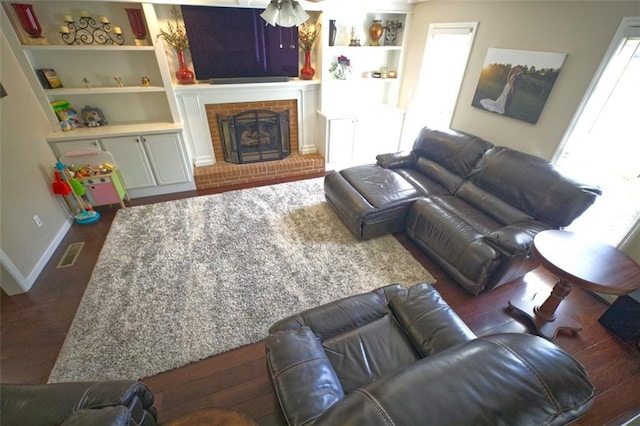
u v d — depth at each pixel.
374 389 0.64
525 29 2.58
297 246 2.79
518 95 2.73
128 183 3.46
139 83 3.41
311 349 1.21
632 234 2.07
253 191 3.76
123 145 3.25
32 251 2.46
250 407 1.57
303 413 0.96
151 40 3.04
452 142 3.04
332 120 3.98
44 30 2.90
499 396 0.59
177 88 3.37
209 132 3.85
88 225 3.11
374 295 1.67
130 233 2.93
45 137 2.95
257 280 2.39
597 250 1.78
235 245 2.78
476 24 3.02
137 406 1.13
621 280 1.56
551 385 0.61
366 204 2.73
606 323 1.99
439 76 3.74
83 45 2.87
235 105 3.81
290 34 3.56
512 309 2.15
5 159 2.37
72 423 0.87
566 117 2.40
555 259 1.71
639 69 2.03
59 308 2.15
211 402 1.59
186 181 3.71
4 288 2.21
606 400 1.60
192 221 3.13
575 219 2.09
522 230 2.07
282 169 4.12
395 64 4.32
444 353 0.71
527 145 2.76
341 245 2.82
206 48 3.31
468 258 2.12
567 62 2.32
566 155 2.51
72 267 2.54
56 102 3.17
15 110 2.59
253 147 4.23
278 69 3.73
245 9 3.23
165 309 2.12
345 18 3.89
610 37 2.04
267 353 1.21
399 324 1.52
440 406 0.58
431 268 2.57
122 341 1.89
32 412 1.02
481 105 3.14
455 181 2.94
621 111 2.16
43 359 1.81
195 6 3.06
